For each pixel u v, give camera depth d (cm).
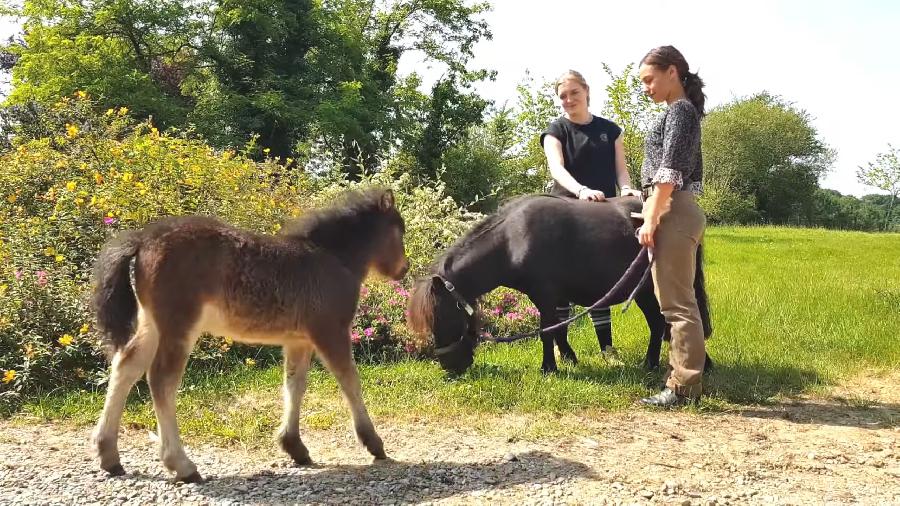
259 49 2484
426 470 394
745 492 368
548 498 354
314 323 386
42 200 726
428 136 2956
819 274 1303
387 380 584
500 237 587
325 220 409
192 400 518
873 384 602
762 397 557
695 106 503
